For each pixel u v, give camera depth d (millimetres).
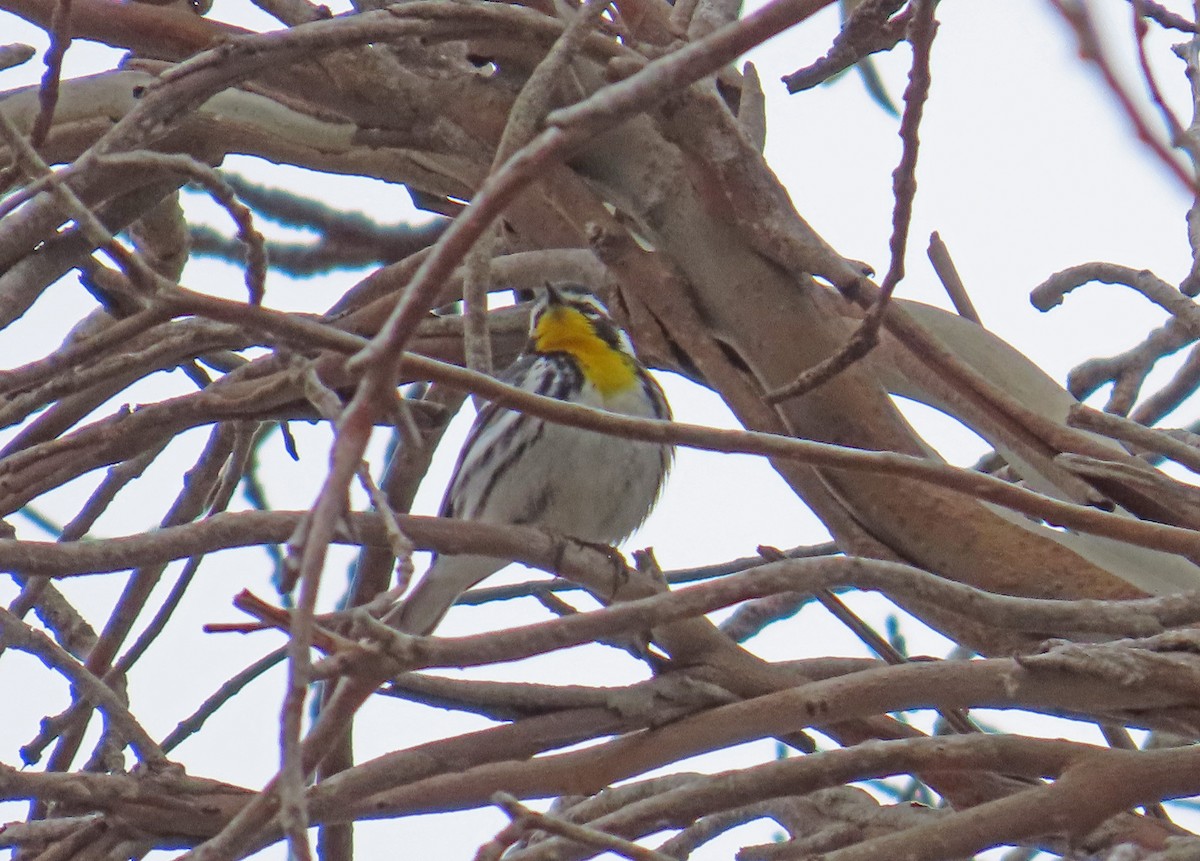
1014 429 8906
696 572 12125
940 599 7406
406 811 8141
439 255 4969
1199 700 7727
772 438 6547
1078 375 11570
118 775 8266
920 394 9766
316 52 8242
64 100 10594
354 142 9516
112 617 11547
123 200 10633
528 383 12242
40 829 8359
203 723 11062
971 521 8867
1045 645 8102
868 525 9102
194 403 8672
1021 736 7938
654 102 5055
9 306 10172
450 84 9312
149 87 8156
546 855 7805
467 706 8609
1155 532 6816
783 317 8867
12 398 10711
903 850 7629
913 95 6551
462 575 11008
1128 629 7738
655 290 9102
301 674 4785
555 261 10727
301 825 4738
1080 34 3111
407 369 6250
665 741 8312
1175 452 7664
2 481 9805
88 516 11852
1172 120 3371
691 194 8906
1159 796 7785
